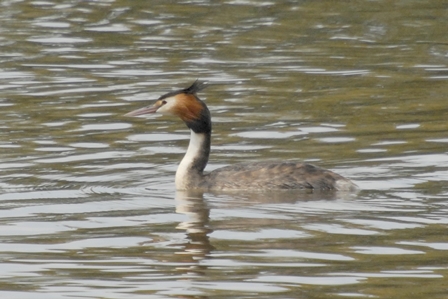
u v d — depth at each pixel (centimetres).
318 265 1136
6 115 1956
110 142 1755
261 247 1202
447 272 1107
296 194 1433
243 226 1288
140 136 1800
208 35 2725
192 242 1225
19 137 1784
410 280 1085
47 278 1108
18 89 2181
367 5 3019
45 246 1220
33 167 1595
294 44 2622
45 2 3145
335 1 3062
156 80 2261
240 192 1455
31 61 2456
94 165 1606
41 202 1412
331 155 1645
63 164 1612
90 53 2545
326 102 2045
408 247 1191
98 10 3031
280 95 2114
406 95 2097
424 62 2417
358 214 1325
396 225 1275
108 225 1305
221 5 3073
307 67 2381
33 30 2795
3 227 1298
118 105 2033
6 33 2759
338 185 1443
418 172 1527
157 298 1044
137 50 2569
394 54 2505
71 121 1906
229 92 2145
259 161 1528
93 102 2061
